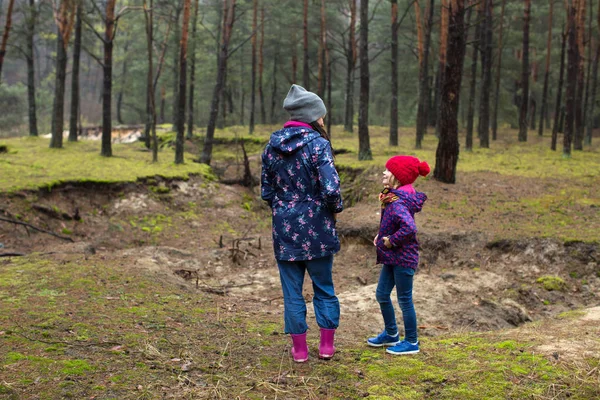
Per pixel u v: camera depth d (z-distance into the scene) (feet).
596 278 23.27
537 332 13.93
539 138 85.92
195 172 49.62
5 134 141.49
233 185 53.31
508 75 100.53
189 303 17.16
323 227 11.46
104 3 75.72
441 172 41.73
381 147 68.39
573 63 57.88
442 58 73.00
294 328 11.64
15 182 36.42
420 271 25.49
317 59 127.03
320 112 11.85
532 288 22.81
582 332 13.61
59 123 65.98
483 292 22.79
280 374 11.05
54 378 10.19
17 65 230.48
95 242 33.47
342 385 10.57
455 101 41.01
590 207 33.06
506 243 26.22
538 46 109.50
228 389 10.27
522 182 42.24
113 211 38.63
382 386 10.44
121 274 19.86
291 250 11.46
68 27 63.62
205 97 134.41
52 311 14.62
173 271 25.02
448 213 32.94
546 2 106.01
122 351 11.90
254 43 92.89
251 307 18.63
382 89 142.92
